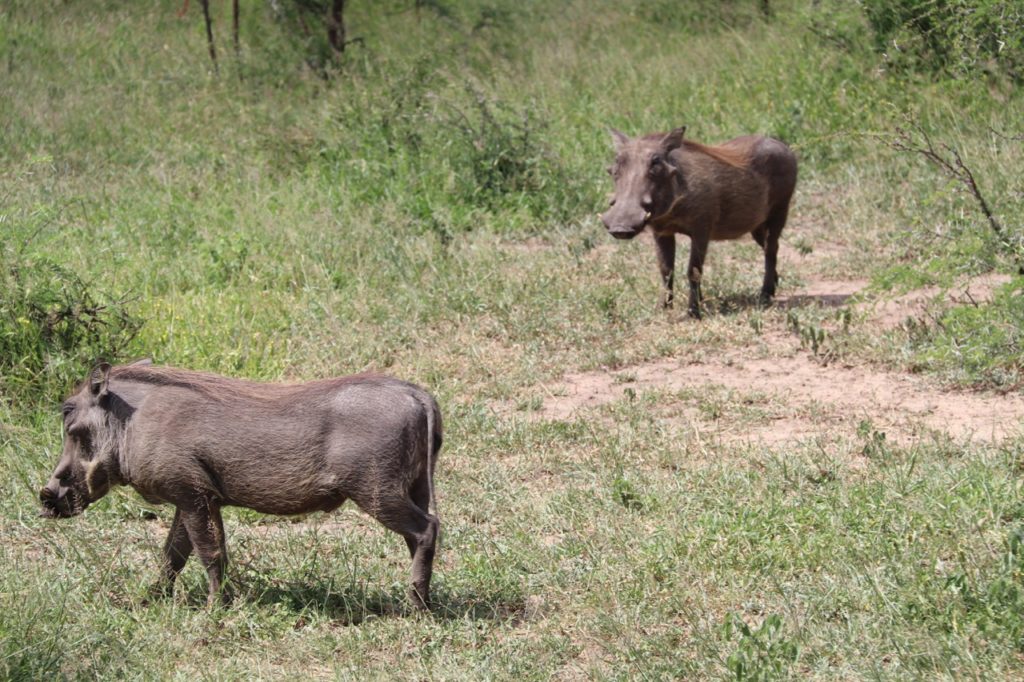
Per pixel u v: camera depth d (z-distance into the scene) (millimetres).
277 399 14516
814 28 44438
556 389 23656
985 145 34750
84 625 14109
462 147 37719
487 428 21312
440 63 47656
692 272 26719
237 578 15352
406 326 26578
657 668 13156
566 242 32875
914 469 17984
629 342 25781
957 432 19953
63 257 28391
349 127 39812
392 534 17328
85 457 14883
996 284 26531
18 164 36969
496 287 28500
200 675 13531
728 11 54469
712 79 45406
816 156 38969
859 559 15117
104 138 41031
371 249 30922
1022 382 21797
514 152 37125
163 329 24422
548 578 15688
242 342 24469
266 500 14461
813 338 24203
